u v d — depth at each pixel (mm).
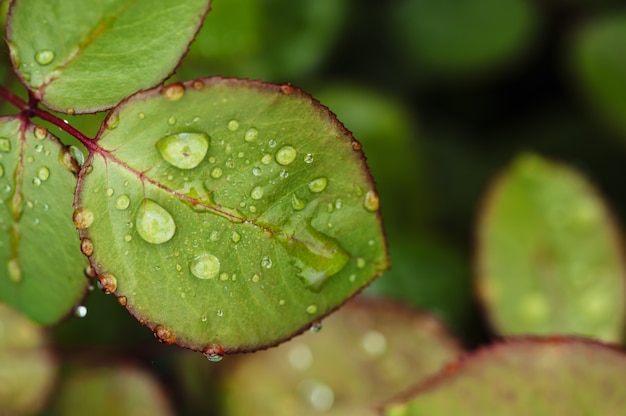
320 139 195
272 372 251
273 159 196
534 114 377
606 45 344
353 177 196
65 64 201
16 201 204
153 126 196
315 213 197
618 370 219
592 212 250
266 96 195
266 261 197
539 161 252
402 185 313
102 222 196
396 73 374
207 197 196
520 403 220
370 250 197
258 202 197
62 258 207
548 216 250
